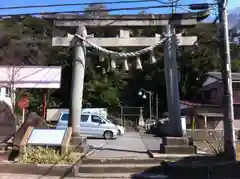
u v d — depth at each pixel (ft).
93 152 47.52
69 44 47.50
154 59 47.62
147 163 40.60
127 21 47.47
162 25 47.39
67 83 177.27
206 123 134.92
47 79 65.51
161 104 214.28
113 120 187.21
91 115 84.84
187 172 36.91
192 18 47.06
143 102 218.79
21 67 66.18
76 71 47.11
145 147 60.23
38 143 41.52
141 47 47.96
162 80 214.90
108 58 50.47
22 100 79.15
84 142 45.29
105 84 209.87
